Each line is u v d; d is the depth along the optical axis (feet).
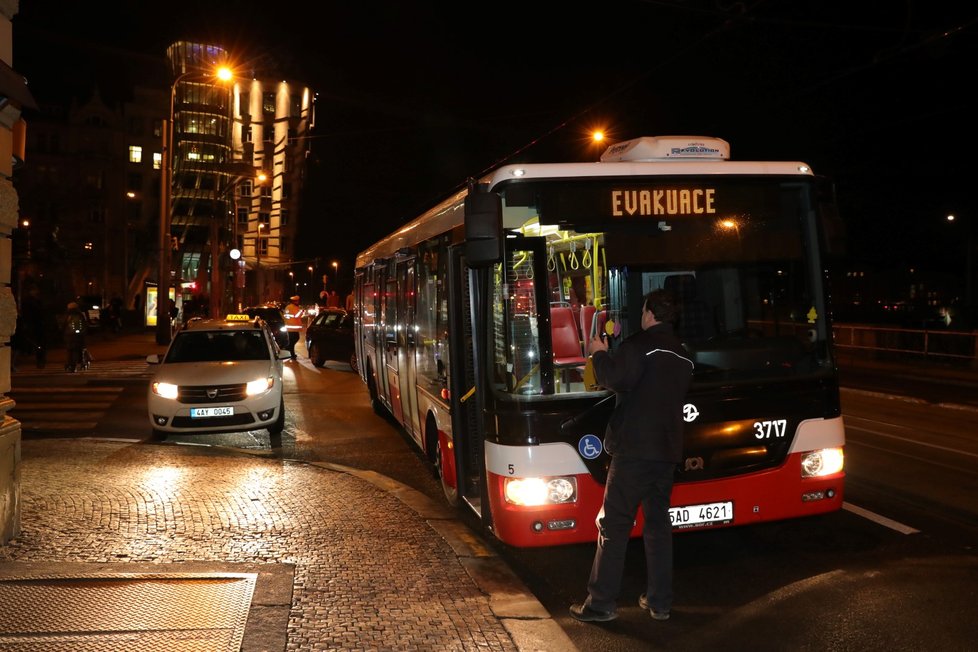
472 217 16.26
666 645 14.35
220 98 261.03
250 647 13.16
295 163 293.02
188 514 21.57
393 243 33.47
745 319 18.12
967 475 27.50
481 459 18.89
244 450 33.47
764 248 18.33
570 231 17.58
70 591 15.67
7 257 19.70
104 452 30.60
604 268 17.70
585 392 17.11
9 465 18.98
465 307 21.47
